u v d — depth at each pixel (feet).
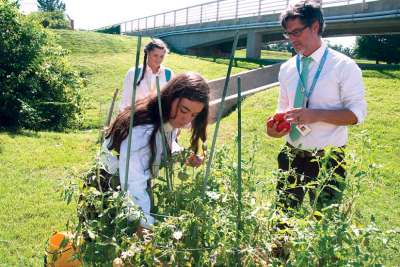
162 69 16.75
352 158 6.95
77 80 38.52
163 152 6.95
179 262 5.78
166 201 6.98
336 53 9.70
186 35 101.40
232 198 6.59
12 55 34.78
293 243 5.52
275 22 74.74
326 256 5.52
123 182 6.82
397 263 9.49
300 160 10.10
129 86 16.49
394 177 19.45
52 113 35.73
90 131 32.68
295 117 9.23
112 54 68.90
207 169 6.44
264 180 7.41
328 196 8.57
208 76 55.83
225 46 105.91
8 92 33.94
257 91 39.04
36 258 12.40
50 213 15.75
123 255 5.53
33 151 24.18
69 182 6.41
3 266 11.78
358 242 5.55
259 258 5.95
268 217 6.19
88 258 5.97
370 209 15.87
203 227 5.99
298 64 10.14
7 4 35.06
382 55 81.87
